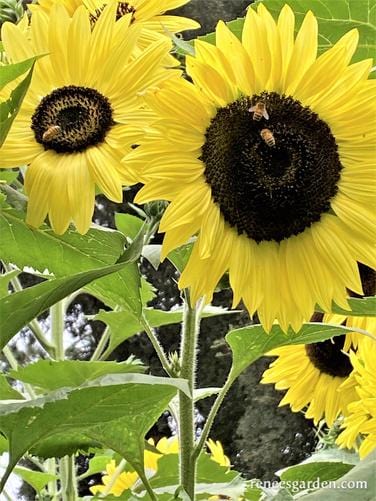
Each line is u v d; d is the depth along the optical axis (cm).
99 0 73
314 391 95
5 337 58
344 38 66
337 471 86
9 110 56
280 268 67
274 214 67
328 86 67
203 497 84
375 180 68
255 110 63
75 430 60
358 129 68
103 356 98
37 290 56
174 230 63
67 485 92
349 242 68
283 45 65
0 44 69
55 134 61
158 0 74
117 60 63
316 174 67
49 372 74
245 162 65
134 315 71
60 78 64
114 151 62
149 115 63
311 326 71
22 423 58
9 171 68
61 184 61
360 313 69
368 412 82
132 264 67
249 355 73
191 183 64
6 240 68
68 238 67
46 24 65
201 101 63
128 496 83
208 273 65
